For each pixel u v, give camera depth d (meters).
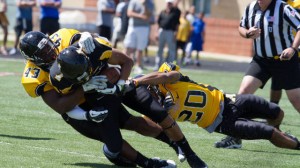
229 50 59.91
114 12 38.00
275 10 17.41
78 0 64.00
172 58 37.44
